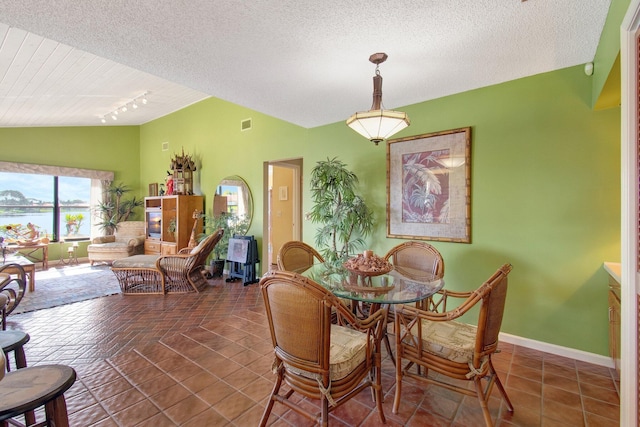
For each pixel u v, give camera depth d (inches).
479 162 110.8
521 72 97.7
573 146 94.6
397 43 79.0
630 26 50.9
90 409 71.9
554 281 98.3
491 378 68.1
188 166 235.6
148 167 299.0
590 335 93.4
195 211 223.3
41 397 44.5
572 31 74.2
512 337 105.6
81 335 114.8
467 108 112.8
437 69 94.4
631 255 53.1
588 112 92.2
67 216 269.4
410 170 126.4
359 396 77.7
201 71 94.3
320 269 100.7
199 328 121.6
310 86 106.3
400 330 72.2
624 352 54.7
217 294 169.8
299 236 252.7
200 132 243.1
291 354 58.2
